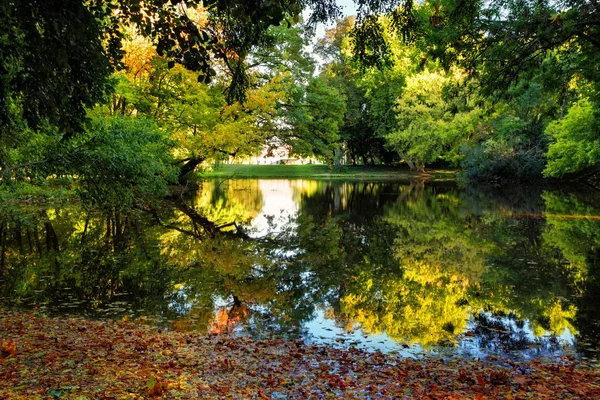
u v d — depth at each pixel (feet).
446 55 35.17
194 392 14.66
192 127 81.71
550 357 20.01
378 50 22.57
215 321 24.99
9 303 27.71
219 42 18.69
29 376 15.29
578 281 32.91
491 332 23.25
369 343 21.77
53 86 18.38
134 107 79.82
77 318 24.68
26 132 36.55
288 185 137.69
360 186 130.93
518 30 30.76
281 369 17.79
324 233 55.98
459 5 31.37
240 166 214.48
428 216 68.64
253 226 61.52
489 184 126.93
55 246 45.88
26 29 16.78
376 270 37.50
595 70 38.01
